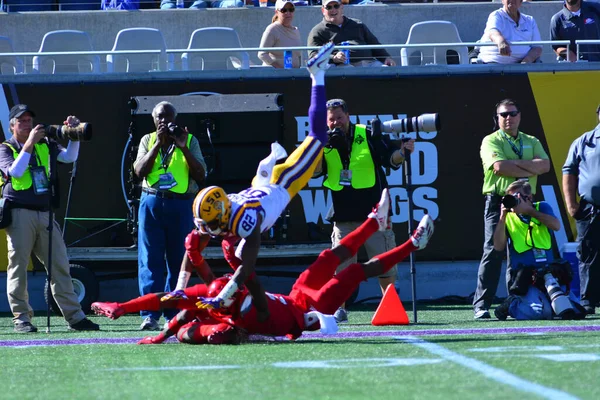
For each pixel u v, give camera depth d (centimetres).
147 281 2544
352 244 2034
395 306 2466
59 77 3422
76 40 3984
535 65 3525
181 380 1386
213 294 1891
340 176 2558
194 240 1898
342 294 1980
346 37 3781
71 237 3403
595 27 3978
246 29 4591
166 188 2538
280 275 3409
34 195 2500
